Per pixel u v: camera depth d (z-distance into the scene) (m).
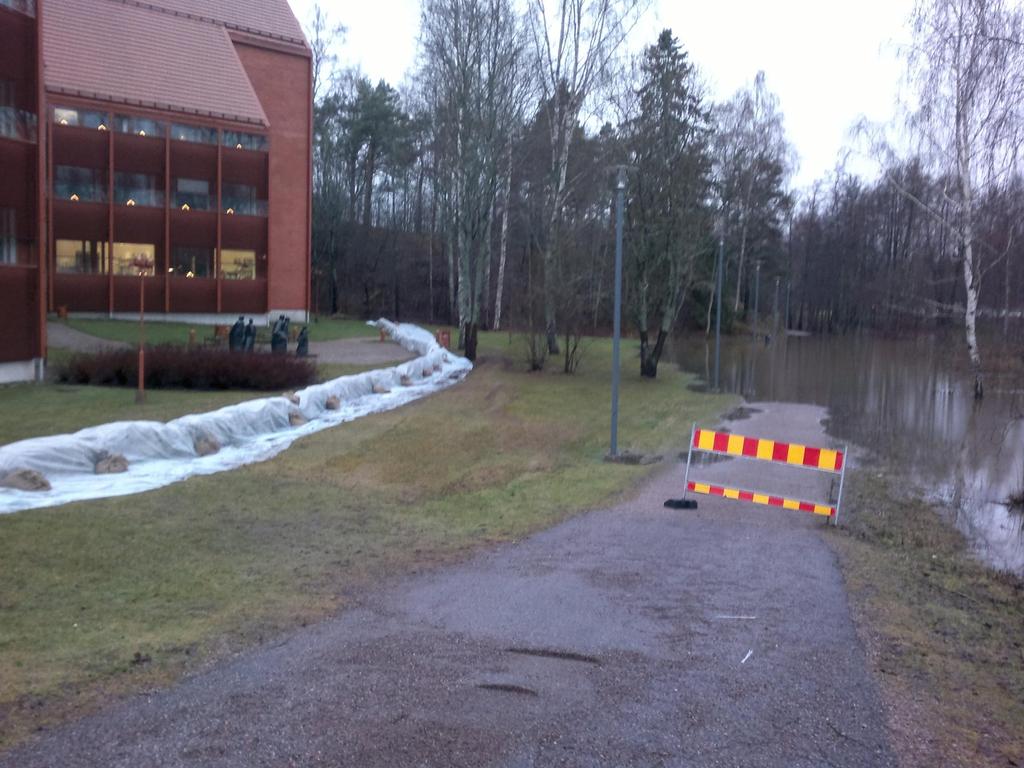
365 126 70.81
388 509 10.30
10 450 10.74
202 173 43.06
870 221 76.38
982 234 27.91
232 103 43.94
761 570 8.13
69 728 4.37
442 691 5.00
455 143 35.88
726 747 4.43
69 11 41.47
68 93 39.06
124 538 8.38
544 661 5.57
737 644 6.08
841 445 17.59
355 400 21.00
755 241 65.00
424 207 81.06
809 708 4.98
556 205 32.38
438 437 15.98
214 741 4.27
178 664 5.30
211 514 9.61
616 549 8.75
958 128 25.66
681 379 30.34
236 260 44.47
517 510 10.48
